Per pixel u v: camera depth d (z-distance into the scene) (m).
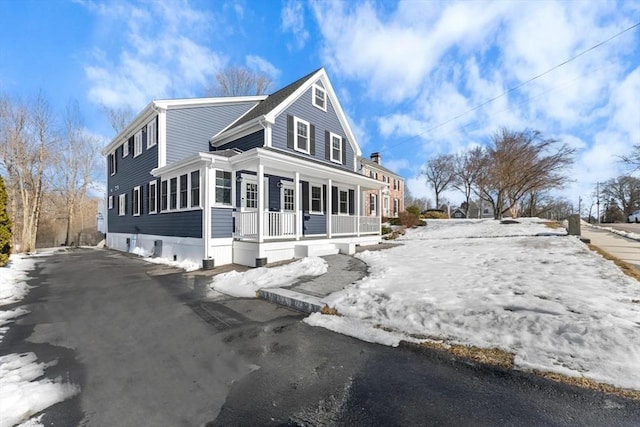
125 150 17.08
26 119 18.53
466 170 34.38
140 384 2.73
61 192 24.64
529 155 22.41
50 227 25.48
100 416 2.25
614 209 49.09
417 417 2.16
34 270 9.71
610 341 2.93
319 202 14.14
